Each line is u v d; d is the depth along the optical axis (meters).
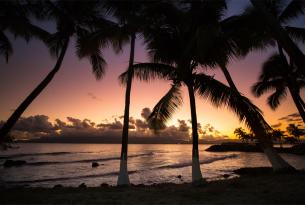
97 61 15.48
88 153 91.75
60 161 52.38
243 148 113.94
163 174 31.30
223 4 9.88
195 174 10.46
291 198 6.96
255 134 12.74
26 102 12.27
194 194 8.21
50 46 14.89
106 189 9.99
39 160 55.47
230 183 9.82
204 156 73.69
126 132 11.87
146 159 62.22
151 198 7.87
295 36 15.86
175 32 11.24
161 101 11.91
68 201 7.57
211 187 9.34
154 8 10.81
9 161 45.06
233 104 10.84
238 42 11.20
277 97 21.77
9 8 12.12
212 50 10.06
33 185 23.08
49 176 30.19
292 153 80.81
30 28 12.48
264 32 12.61
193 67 11.21
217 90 10.67
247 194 7.78
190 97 11.14
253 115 11.66
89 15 14.09
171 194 8.42
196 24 10.25
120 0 12.52
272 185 8.85
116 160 56.69
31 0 12.47
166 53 11.27
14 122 11.92
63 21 13.73
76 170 36.97
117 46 13.68
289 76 16.97
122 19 12.90
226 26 11.41
